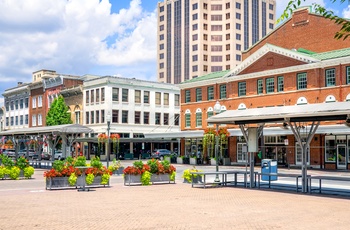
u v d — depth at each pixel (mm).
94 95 72625
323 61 43156
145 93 74938
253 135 23562
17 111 97312
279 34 55656
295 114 19547
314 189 21500
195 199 18047
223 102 54781
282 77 47781
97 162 23375
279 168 44969
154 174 24953
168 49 141625
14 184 24922
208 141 49438
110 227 11734
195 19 131750
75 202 16953
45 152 73938
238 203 16875
